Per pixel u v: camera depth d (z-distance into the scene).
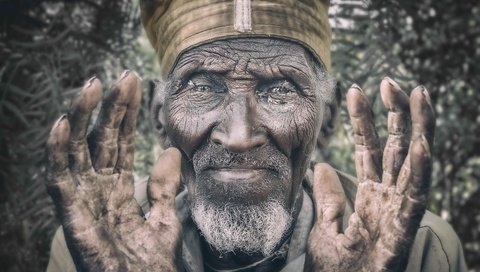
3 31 2.46
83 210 1.16
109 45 2.55
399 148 1.16
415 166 1.11
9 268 2.43
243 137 1.26
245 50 1.32
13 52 2.45
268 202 1.28
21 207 2.45
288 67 1.32
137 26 2.58
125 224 1.21
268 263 1.38
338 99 1.51
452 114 2.55
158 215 1.23
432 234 1.49
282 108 1.32
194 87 1.33
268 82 1.32
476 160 2.55
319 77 1.41
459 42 2.54
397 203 1.15
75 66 2.52
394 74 2.43
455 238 1.54
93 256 1.17
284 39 1.33
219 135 1.28
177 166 1.25
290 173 1.33
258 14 1.32
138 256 1.20
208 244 1.40
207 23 1.33
